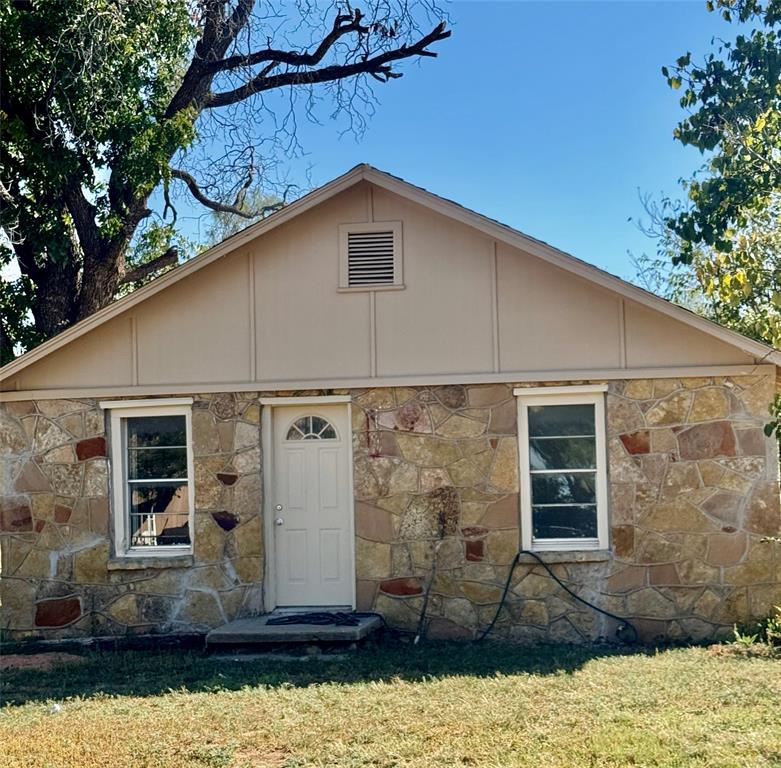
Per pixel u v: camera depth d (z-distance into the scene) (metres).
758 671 8.68
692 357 10.68
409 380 11.03
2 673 9.88
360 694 8.32
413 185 10.87
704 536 10.55
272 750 7.00
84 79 15.48
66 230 17.27
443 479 10.91
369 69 17.81
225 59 17.92
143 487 11.51
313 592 11.27
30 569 11.48
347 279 11.23
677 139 9.48
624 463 10.69
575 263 10.58
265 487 11.26
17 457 11.60
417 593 10.83
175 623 11.20
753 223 10.80
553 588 10.66
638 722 7.21
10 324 17.59
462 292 11.06
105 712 8.15
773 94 9.20
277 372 11.26
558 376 10.81
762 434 10.55
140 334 11.48
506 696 8.09
